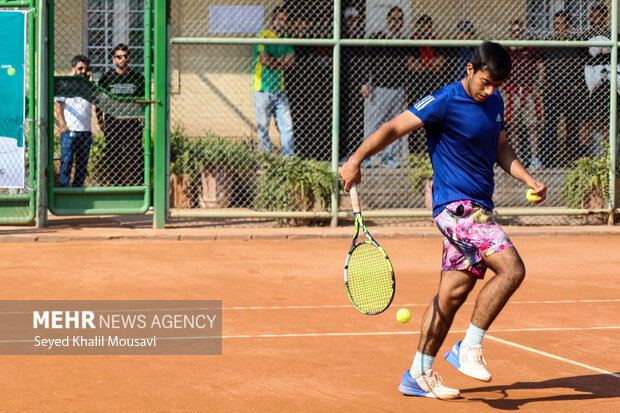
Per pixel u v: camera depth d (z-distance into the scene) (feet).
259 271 49.26
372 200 75.31
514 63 75.56
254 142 77.15
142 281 45.47
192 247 58.80
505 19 85.30
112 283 44.78
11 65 64.13
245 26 82.43
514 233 66.59
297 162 69.97
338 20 68.33
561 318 38.09
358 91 75.92
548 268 52.16
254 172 75.36
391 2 84.33
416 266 51.88
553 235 67.00
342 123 75.41
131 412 24.03
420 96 75.77
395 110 75.46
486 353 31.81
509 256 24.43
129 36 88.89
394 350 31.89
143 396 25.63
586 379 28.35
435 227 69.51
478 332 24.64
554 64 75.97
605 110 74.43
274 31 72.69
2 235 60.18
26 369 28.50
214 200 74.49
